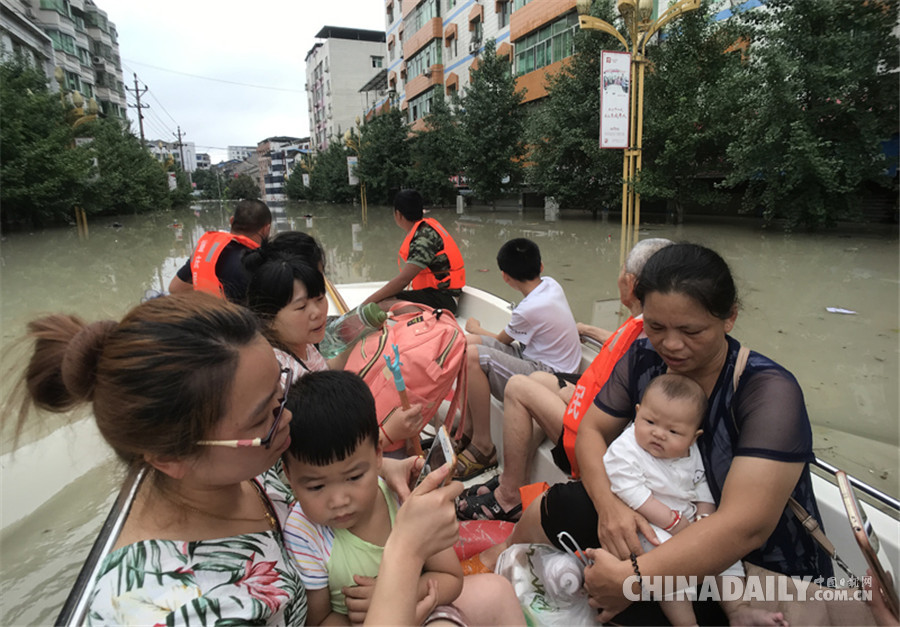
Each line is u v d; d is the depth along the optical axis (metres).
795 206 11.25
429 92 32.66
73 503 2.86
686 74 12.79
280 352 1.89
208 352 0.90
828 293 6.83
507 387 2.33
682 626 1.42
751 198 12.29
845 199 10.87
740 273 7.90
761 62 11.12
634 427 1.56
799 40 10.52
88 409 1.03
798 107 10.53
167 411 0.88
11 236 18.17
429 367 2.26
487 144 21.66
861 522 1.26
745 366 1.42
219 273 3.12
